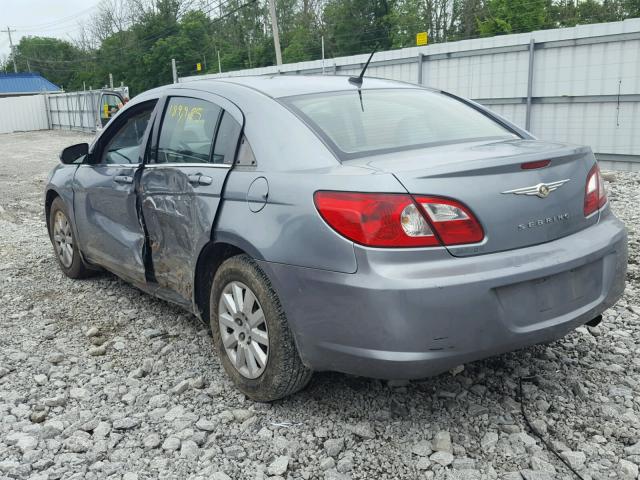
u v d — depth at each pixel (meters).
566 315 2.95
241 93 3.61
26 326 4.62
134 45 81.50
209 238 3.39
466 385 3.42
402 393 3.36
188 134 3.84
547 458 2.78
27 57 111.81
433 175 2.69
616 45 12.26
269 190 3.08
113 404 3.43
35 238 7.64
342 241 2.73
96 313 4.82
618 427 2.99
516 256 2.78
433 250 2.66
